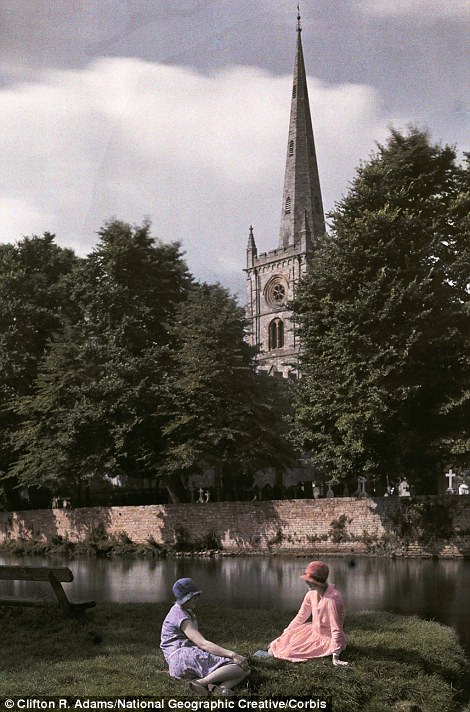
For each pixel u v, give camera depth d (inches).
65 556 1616.6
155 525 1649.9
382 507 1425.9
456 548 1339.8
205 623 569.0
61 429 1747.0
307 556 1413.6
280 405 1780.3
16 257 2117.4
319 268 1536.7
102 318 1803.6
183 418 1625.2
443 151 1509.6
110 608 645.3
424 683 425.1
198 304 1726.1
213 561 1376.7
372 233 1451.8
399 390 1390.3
